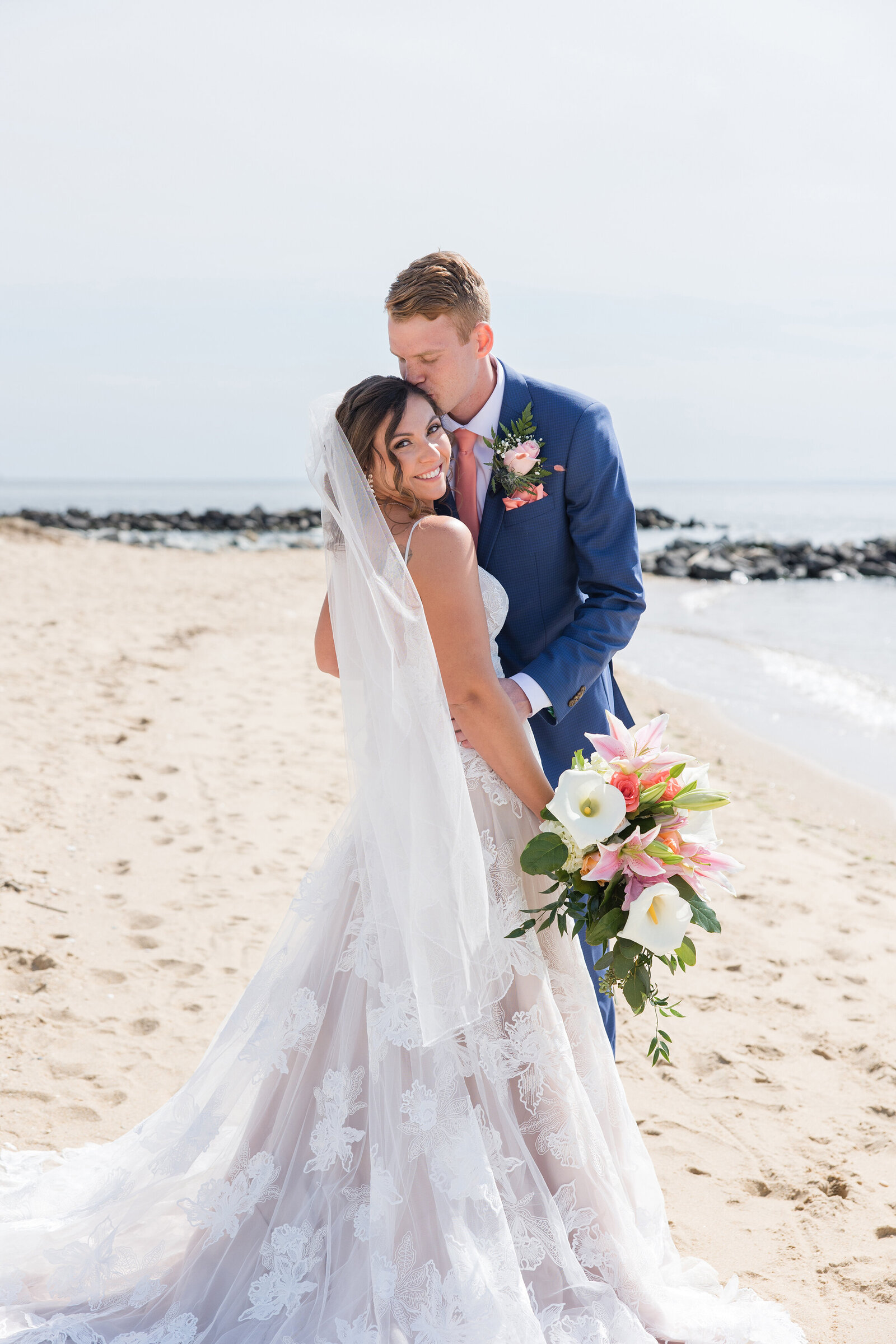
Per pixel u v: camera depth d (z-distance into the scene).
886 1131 3.08
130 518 44.69
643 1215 2.32
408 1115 2.03
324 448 2.12
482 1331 1.89
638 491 178.38
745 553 29.64
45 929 4.25
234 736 7.76
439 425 2.18
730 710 10.32
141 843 5.36
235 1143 2.23
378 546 2.07
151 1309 2.09
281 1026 2.17
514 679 2.40
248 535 36.09
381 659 2.07
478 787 2.23
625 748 2.16
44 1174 2.53
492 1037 2.14
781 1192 2.81
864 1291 2.39
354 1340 1.91
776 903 5.05
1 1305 2.12
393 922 2.08
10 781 6.10
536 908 2.31
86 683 9.24
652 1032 3.74
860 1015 3.85
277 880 4.96
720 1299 2.27
